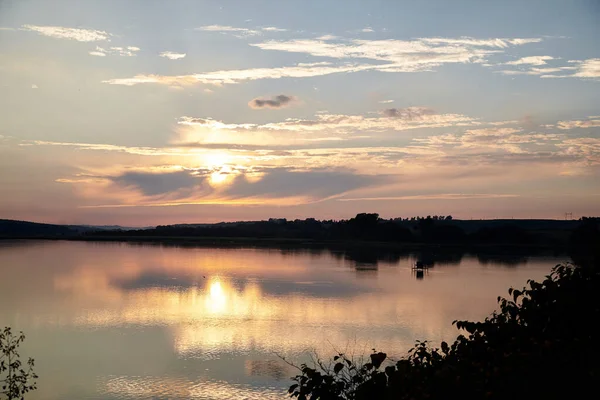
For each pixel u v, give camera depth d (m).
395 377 7.88
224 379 35.28
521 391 6.66
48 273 112.06
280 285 89.25
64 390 32.84
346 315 59.50
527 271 113.12
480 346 7.89
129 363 39.16
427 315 59.41
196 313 61.09
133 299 73.19
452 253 165.12
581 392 6.55
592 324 7.70
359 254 168.12
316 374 8.65
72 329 52.03
